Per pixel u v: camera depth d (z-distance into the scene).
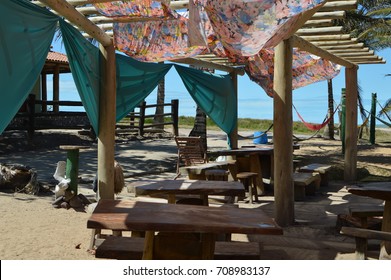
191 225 2.82
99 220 2.91
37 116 14.47
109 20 6.37
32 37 4.41
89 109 6.09
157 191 4.57
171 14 5.86
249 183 7.64
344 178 10.19
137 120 21.62
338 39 7.38
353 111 10.02
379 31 18.06
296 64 9.97
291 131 5.94
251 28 4.81
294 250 4.72
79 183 8.91
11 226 5.42
